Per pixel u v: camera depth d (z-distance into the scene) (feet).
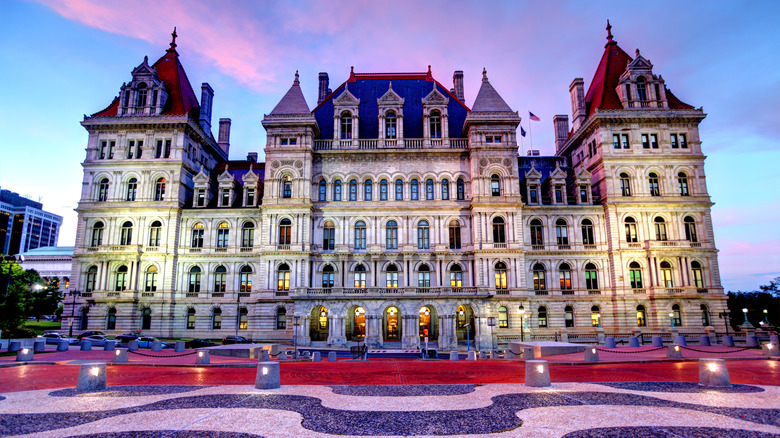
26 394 67.72
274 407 58.08
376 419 51.75
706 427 47.32
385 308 194.29
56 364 108.99
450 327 192.54
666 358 115.24
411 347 189.67
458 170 228.02
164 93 240.73
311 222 221.25
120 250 220.02
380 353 172.04
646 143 230.89
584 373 91.40
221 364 107.55
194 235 227.40
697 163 227.40
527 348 116.78
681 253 216.33
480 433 45.80
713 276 216.74
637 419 50.98
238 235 225.56
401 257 217.77
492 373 93.86
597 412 54.60
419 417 52.70
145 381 81.97
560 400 62.13
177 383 79.46
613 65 250.37
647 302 215.51
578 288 220.64
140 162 228.43
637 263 219.41
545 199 239.30
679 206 222.69
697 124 231.30
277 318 208.85
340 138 231.50
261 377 72.54
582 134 250.16
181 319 217.97
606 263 222.89
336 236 220.64
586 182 230.89
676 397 63.67
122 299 212.64
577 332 211.82
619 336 211.20
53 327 273.54
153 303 215.92
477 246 214.28
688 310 211.20
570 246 224.74
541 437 44.14
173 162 228.22
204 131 265.95
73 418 51.98
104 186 229.86
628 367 102.17
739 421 49.70
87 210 224.33
